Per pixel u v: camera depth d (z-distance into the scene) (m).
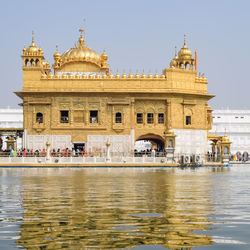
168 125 56.72
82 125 56.19
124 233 9.92
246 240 9.20
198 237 9.49
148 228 10.51
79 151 54.31
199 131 58.28
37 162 49.19
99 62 61.34
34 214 12.64
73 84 56.31
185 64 59.47
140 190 19.88
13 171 39.41
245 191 19.52
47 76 56.34
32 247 8.62
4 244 8.88
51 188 20.94
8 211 13.23
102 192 18.94
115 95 56.41
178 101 57.28
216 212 12.98
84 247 8.62
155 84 56.78
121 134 56.47
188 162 52.59
